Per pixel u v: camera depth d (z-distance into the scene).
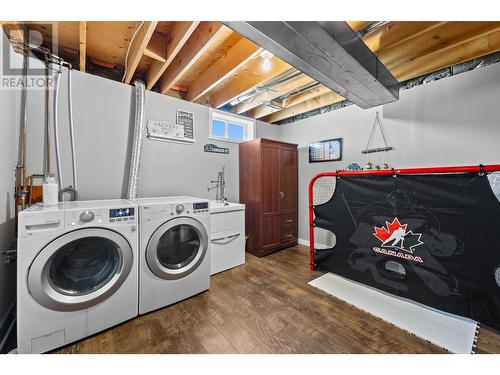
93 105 2.24
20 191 1.67
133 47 2.11
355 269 2.32
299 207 3.88
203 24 1.93
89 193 2.23
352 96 2.35
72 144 2.11
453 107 2.33
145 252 1.76
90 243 1.58
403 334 1.56
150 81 2.63
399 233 2.03
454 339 1.51
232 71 2.33
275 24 1.38
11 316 1.61
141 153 2.42
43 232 1.31
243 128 3.86
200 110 3.10
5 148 1.57
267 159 3.29
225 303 1.95
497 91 2.08
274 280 2.42
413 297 1.93
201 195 3.11
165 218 1.87
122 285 1.63
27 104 1.88
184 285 1.99
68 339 1.40
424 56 2.12
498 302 1.56
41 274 1.30
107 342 1.46
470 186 1.69
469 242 1.69
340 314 1.80
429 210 1.87
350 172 2.34
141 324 1.65
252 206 3.30
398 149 2.73
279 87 2.96
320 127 3.61
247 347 1.43
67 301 1.38
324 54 1.65
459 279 1.72
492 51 1.98
